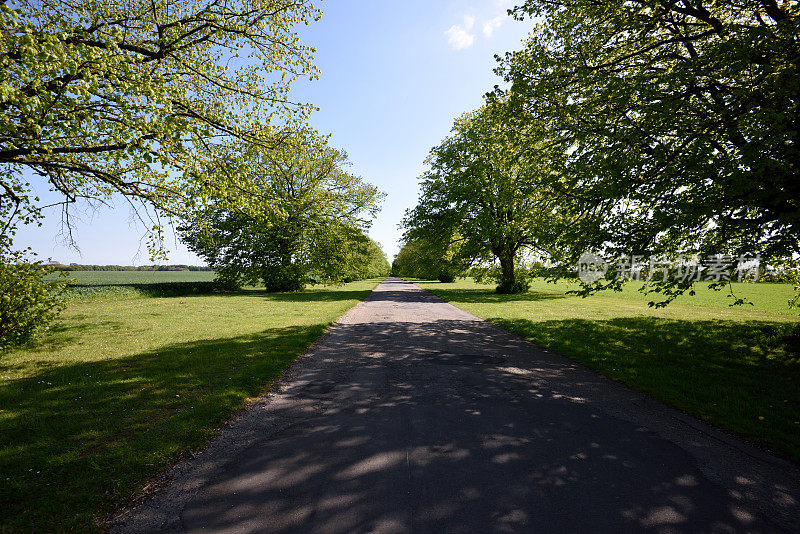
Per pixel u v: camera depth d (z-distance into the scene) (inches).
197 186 327.3
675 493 120.3
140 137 261.0
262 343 363.6
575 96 381.1
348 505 112.7
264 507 111.9
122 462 138.0
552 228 382.9
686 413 192.7
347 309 697.0
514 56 395.9
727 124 265.6
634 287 1466.5
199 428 169.8
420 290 1369.3
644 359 302.2
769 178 233.3
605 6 343.3
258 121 358.6
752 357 303.1
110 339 388.2
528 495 118.4
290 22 372.5
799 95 233.8
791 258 349.1
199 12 332.5
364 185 1382.9
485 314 608.7
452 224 1086.4
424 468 135.7
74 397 210.8
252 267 1206.3
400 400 212.8
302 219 1138.0
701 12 309.6
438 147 1139.9
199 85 352.5
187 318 552.1
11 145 237.5
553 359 312.7
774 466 138.3
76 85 215.9
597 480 127.8
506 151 475.8
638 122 305.1
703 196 259.8
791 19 237.0
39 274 267.9
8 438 157.2
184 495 118.8
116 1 327.0
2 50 194.5
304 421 182.2
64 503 113.0
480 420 182.7
